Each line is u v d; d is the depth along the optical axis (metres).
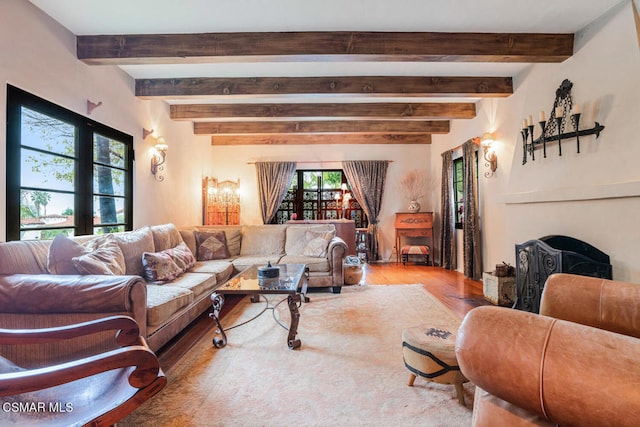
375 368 1.99
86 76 2.83
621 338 0.64
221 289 2.36
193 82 3.67
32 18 2.26
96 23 2.54
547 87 3.03
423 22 2.58
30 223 2.28
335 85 3.67
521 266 2.93
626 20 2.24
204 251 4.10
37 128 2.34
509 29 2.69
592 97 2.50
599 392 0.59
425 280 4.61
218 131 5.55
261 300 3.62
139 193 3.71
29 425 0.97
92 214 2.88
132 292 1.69
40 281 1.66
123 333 1.31
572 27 2.63
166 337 2.19
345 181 6.74
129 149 3.52
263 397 1.67
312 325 2.76
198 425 1.45
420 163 6.56
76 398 1.11
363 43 2.71
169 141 4.53
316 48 2.70
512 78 3.73
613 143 2.28
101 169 3.11
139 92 3.66
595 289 1.31
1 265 1.69
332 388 1.76
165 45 2.72
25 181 2.23
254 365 2.03
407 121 5.61
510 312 0.80
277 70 3.51
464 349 0.81
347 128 5.58
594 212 2.37
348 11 2.43
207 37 2.71
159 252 3.05
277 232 4.63
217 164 6.52
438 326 1.91
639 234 2.05
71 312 1.65
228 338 2.49
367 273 5.16
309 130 5.58
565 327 0.70
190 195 5.32
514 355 0.71
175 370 1.97
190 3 2.31
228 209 6.36
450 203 5.48
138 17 2.47
